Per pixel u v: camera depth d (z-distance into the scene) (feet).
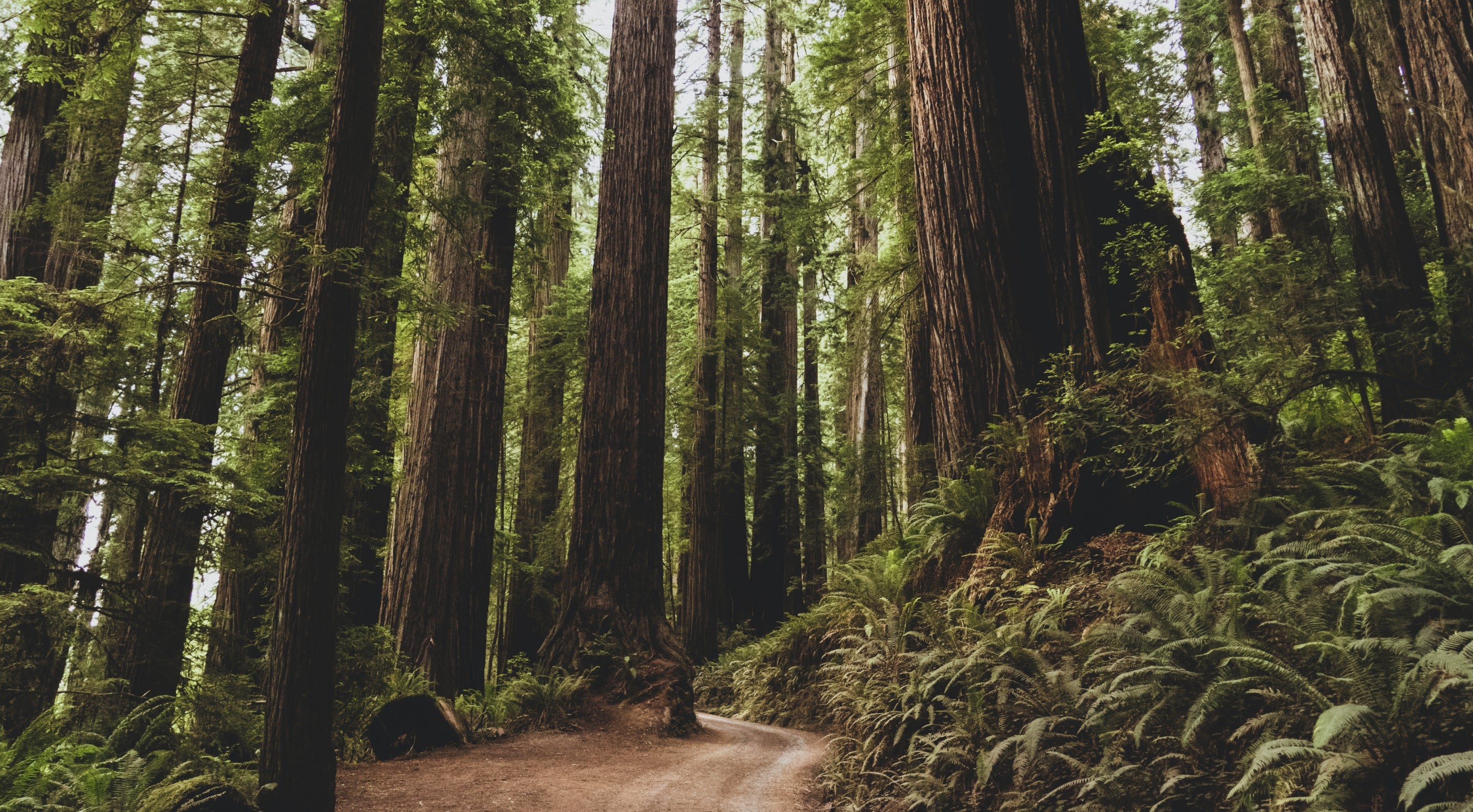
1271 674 13.16
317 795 15.34
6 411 20.57
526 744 27.73
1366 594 12.98
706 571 65.31
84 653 22.71
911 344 47.83
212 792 14.21
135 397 24.52
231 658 25.41
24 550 19.49
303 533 15.83
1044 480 25.55
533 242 40.93
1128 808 13.41
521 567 59.26
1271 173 34.45
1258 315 24.29
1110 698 14.24
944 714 20.30
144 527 29.50
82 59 27.27
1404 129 36.22
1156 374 22.18
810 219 57.72
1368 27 35.04
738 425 73.82
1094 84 31.89
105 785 14.82
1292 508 19.11
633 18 42.24
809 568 78.79
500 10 33.17
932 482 37.06
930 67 33.58
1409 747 10.84
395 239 29.22
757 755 28.48
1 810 14.07
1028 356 29.66
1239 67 51.21
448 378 37.78
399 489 37.22
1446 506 16.48
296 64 49.37
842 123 55.77
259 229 26.40
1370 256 29.43
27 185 35.50
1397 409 24.41
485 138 35.35
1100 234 29.14
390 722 25.39
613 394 37.73
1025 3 32.04
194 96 35.06
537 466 64.44
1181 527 21.24
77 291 20.86
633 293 39.04
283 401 29.86
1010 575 23.79
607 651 33.81
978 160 31.53
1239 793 11.93
